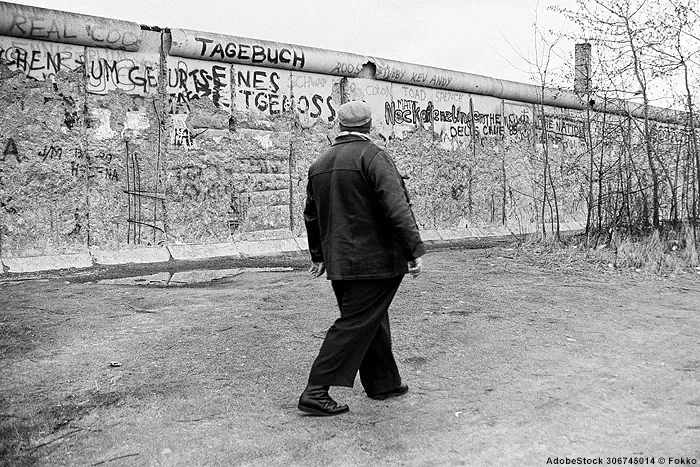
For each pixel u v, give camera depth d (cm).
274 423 367
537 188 1702
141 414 379
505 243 1344
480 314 624
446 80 1469
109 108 991
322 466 318
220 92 1105
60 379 434
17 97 912
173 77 1053
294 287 771
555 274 858
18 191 912
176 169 1056
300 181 1218
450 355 495
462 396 411
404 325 579
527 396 411
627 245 946
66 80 952
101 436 350
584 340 538
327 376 371
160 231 1041
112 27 973
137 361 472
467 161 1551
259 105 1157
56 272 888
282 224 1191
